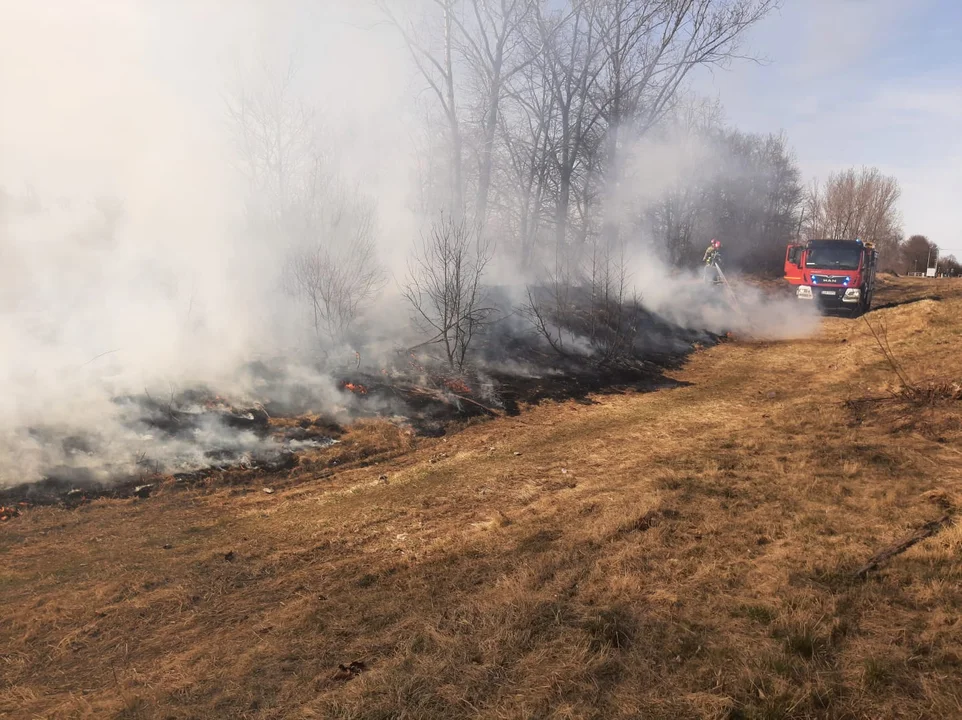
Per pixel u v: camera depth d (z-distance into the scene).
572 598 3.64
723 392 10.81
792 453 6.28
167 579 4.43
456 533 5.12
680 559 4.02
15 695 3.12
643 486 5.55
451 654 3.11
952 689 2.47
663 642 3.05
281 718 2.78
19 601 4.11
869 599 3.28
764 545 4.16
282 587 4.32
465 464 7.27
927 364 9.92
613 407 9.93
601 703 2.62
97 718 2.87
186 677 3.20
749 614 3.23
